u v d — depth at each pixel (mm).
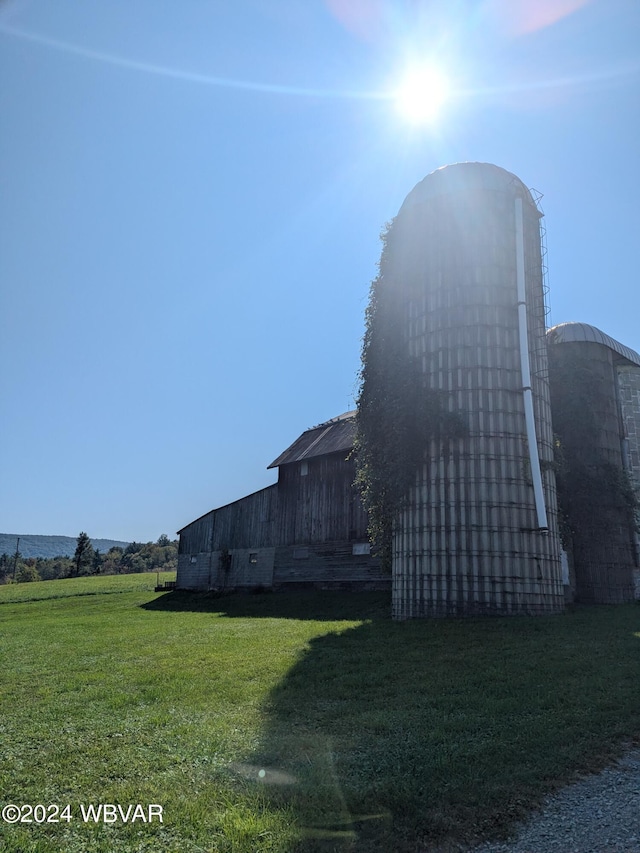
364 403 18859
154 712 8328
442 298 17516
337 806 5148
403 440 17016
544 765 5844
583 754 6156
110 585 49438
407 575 16516
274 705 8438
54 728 7742
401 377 17688
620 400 24156
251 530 35281
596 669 9477
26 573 117062
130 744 6973
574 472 21672
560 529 20500
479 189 17922
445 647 11859
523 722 7141
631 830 4727
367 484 18562
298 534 31797
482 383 16672
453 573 15758
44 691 10000
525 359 16969
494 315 17156
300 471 32625
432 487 16469
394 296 18766
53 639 17234
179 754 6570
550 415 18000
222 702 8719
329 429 33656
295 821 4887
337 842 4578
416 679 9531
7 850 4637
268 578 33094
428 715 7586
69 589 46656
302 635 14703
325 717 7805
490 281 17344
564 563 20266
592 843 4555
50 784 5891
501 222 17812
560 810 5070
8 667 12539
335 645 12883
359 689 9164
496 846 4551
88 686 10258
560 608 16078
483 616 15219
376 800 5215
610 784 5531
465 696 8352
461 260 17547
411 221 18609
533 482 16219
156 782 5820
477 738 6691
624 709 7434
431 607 15875
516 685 8781
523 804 5148
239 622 19719
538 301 18484
